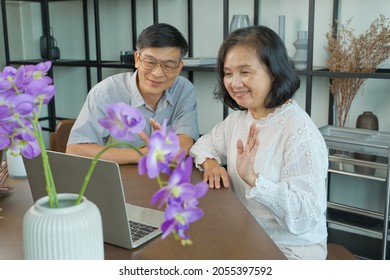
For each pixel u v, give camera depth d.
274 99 1.60
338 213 2.79
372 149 2.36
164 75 1.91
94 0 3.75
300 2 2.99
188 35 3.50
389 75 2.40
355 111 2.90
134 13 3.75
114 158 1.85
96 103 1.99
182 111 2.14
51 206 0.83
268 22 3.14
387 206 2.39
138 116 0.76
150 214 1.32
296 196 1.43
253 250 1.10
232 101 1.80
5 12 4.12
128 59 3.63
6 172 1.71
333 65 2.64
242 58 1.55
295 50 3.02
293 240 1.58
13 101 0.84
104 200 1.09
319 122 3.07
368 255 2.72
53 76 4.50
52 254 0.79
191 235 1.19
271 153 1.60
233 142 1.78
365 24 2.78
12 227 1.25
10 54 4.53
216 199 1.47
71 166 1.11
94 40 4.13
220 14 3.35
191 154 1.89
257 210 1.62
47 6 4.02
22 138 0.94
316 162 1.50
